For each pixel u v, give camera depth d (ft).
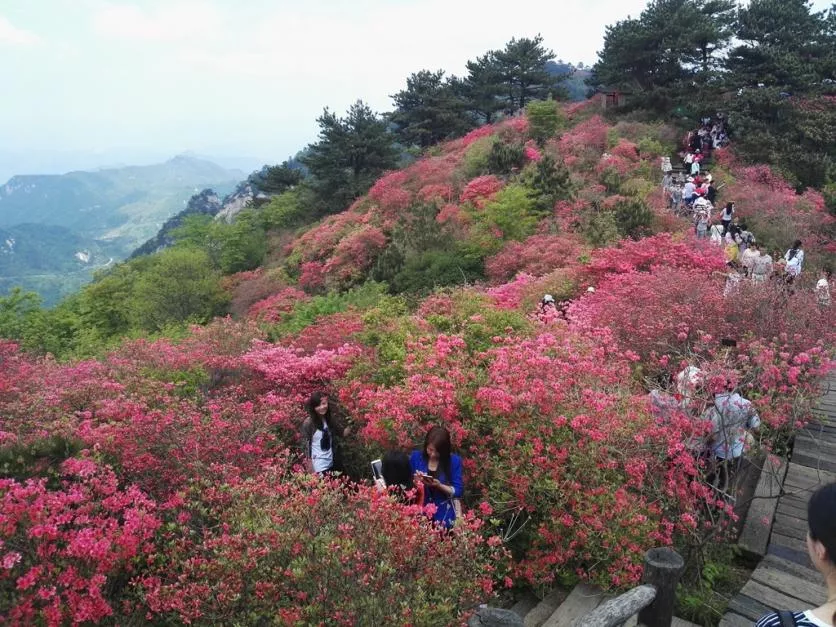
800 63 86.84
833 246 56.39
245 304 79.46
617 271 39.88
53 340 67.77
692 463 13.61
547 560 13.19
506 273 52.06
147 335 62.85
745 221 58.08
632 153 77.92
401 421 15.30
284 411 19.62
